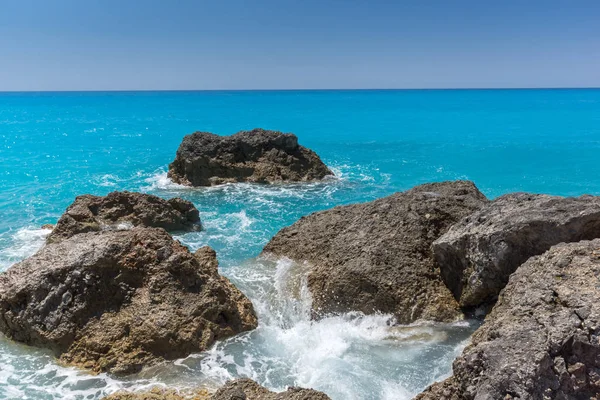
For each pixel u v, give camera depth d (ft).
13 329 32.48
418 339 32.91
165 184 87.76
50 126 196.03
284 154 91.97
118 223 55.47
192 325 31.89
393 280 36.35
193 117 243.81
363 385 28.12
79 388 27.78
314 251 42.83
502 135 160.76
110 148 134.21
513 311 24.43
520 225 31.35
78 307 31.45
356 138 157.38
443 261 37.06
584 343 20.54
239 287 39.55
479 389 20.08
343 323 35.78
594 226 30.58
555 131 169.27
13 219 65.36
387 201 45.47
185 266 34.04
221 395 24.13
